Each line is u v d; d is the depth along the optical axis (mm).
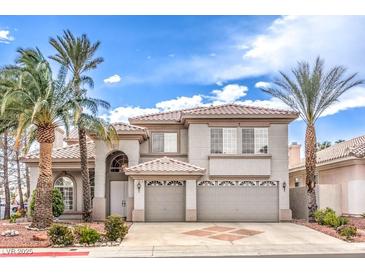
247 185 27406
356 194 27234
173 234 20688
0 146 39750
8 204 37656
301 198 28016
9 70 20562
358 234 19906
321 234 20594
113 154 29297
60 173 29984
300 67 26156
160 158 28203
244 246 17234
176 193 27016
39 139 21672
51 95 20922
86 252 15781
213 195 27328
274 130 27641
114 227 18266
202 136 27688
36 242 17500
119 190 28844
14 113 21000
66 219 29250
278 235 20312
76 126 23125
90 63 26141
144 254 15461
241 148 27469
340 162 29312
